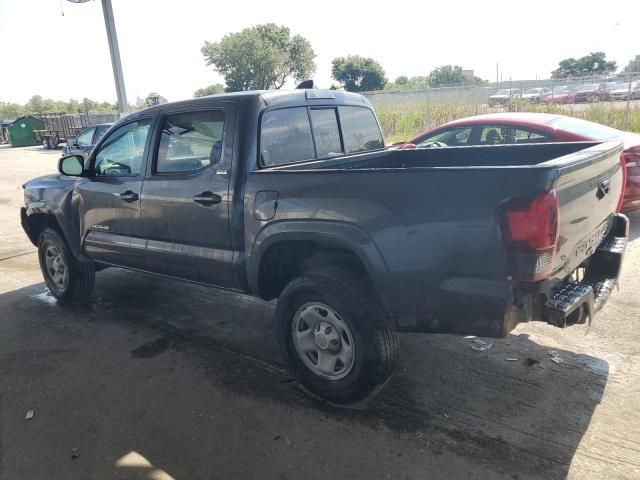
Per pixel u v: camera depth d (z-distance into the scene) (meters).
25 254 7.74
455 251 2.75
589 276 3.59
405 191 2.85
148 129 4.30
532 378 3.57
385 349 3.10
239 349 4.25
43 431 3.22
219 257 3.83
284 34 64.00
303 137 4.16
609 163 3.45
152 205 4.23
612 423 3.04
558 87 27.41
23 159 26.62
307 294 3.29
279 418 3.26
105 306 5.35
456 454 2.84
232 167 3.67
